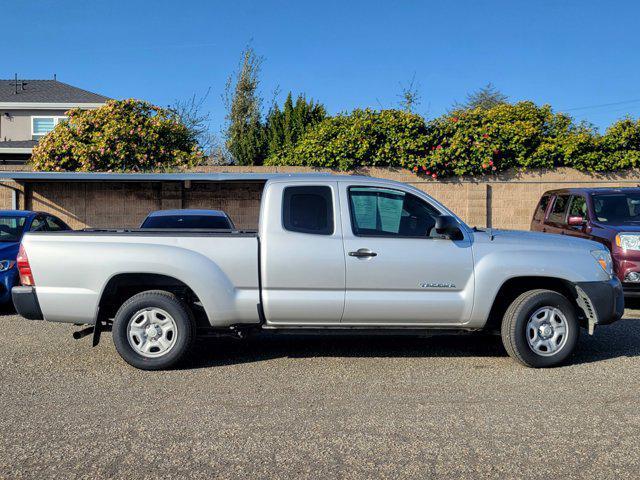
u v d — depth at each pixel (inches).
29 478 147.0
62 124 701.9
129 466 153.7
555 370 241.3
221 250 239.0
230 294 238.7
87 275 237.5
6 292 361.4
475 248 243.8
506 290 257.9
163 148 698.2
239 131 900.6
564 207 447.5
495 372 238.7
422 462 156.0
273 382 225.1
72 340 291.1
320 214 244.2
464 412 192.5
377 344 287.0
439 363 252.8
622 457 158.4
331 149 660.7
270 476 148.4
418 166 658.8
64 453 161.3
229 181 652.1
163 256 236.2
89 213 657.0
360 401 203.5
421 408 196.4
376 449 164.1
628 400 203.8
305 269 238.2
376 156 663.8
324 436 173.0
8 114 1131.3
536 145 673.6
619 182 663.8
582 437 171.9
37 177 543.2
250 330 247.1
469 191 664.4
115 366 246.2
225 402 202.4
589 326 250.4
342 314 240.5
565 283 251.1
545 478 147.0
